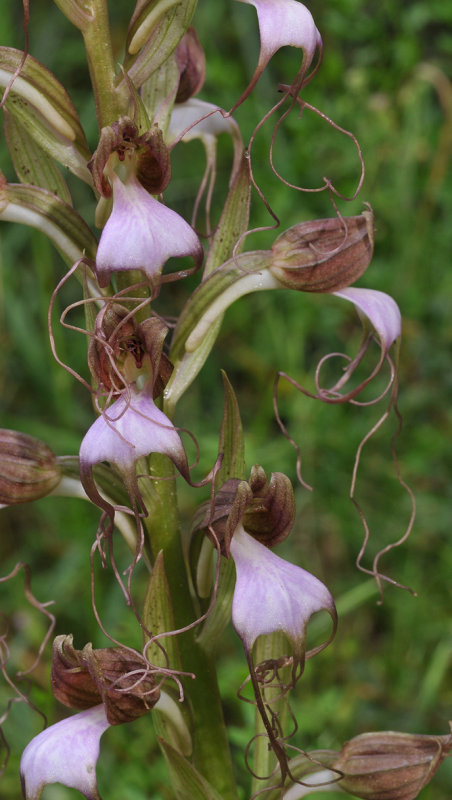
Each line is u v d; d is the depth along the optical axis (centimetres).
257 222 62
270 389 61
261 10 33
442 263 63
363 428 59
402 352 62
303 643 32
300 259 34
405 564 57
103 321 33
